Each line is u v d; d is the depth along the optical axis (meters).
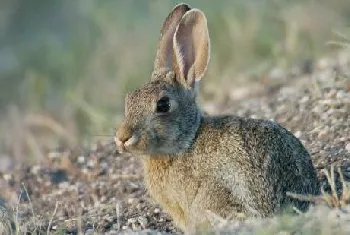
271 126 11.36
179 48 11.87
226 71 17.36
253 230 10.37
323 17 18.34
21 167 14.84
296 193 10.98
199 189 11.30
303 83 15.38
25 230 12.00
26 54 21.66
